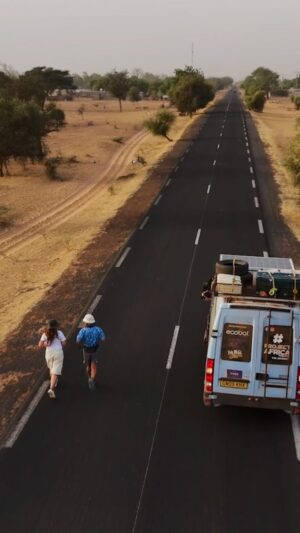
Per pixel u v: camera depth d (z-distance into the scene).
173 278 18.42
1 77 84.25
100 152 56.25
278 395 9.33
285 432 9.88
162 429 9.94
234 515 7.88
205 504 8.09
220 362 9.42
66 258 21.67
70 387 11.43
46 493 8.30
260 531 7.59
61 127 81.94
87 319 11.09
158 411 10.52
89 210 31.14
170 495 8.26
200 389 11.36
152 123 60.66
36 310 15.91
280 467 8.93
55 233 26.20
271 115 104.00
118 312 15.49
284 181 36.84
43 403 10.82
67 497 8.21
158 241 23.23
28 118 42.53
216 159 46.25
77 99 184.00
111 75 125.88
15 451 9.30
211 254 21.19
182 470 8.82
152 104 149.62
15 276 20.08
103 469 8.83
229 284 9.61
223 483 8.53
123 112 117.25
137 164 46.81
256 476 8.70
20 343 13.69
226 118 90.00
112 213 29.34
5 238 25.95
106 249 22.31
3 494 8.27
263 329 9.21
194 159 46.53
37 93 83.31
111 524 7.68
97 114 112.06
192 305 15.98
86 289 17.53
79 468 8.86
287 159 28.94
